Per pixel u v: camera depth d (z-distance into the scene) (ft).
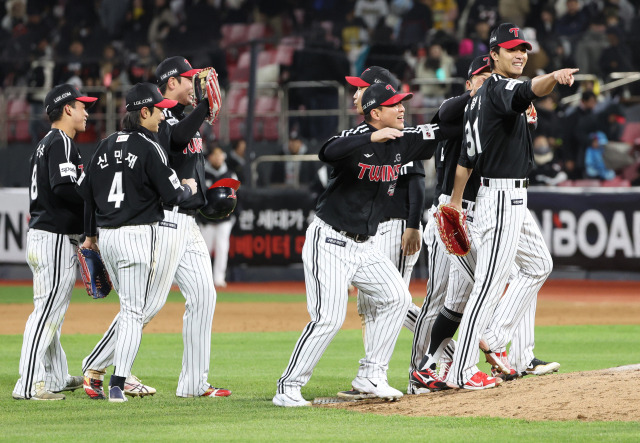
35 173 77.71
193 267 79.00
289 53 252.62
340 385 86.43
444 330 79.05
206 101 75.15
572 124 216.33
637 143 215.10
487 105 71.87
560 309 160.56
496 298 75.00
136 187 74.33
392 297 71.72
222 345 118.62
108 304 172.65
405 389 83.15
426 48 231.09
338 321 71.46
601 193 197.57
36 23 277.23
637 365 78.69
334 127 229.25
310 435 59.21
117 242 74.38
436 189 82.58
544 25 242.37
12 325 140.26
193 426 63.41
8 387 85.25
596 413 63.16
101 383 79.10
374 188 70.64
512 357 85.40
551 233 200.64
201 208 83.41
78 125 79.46
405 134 72.02
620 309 160.04
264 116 234.58
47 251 77.30
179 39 264.93
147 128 75.87
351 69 236.02
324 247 71.26
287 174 222.48
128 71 248.52
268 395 80.12
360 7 261.65
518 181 74.23
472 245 77.51
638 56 228.22
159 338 126.31
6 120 249.96
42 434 60.59
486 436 57.41
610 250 197.16
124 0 273.33
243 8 265.34
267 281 209.36
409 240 80.28
